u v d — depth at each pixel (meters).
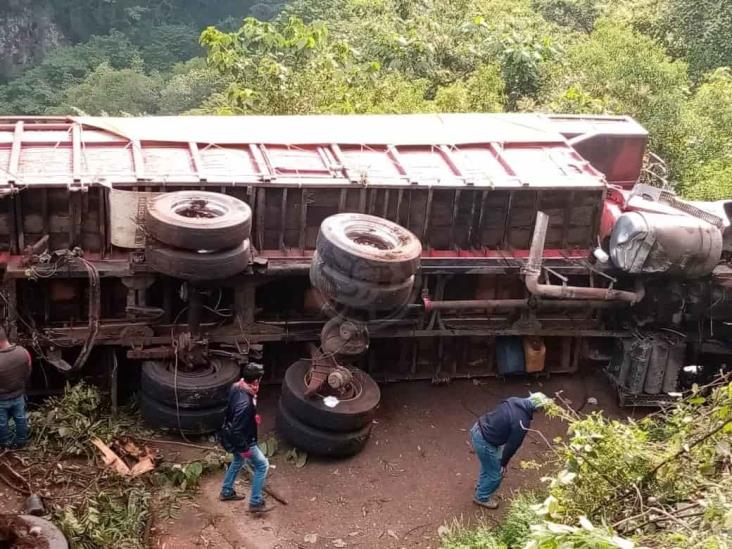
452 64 18.80
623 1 23.27
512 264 9.17
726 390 6.43
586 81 16.88
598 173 9.61
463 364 9.85
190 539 7.07
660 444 6.66
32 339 8.07
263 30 16.77
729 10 20.48
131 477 7.55
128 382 8.85
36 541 6.27
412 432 8.90
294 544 7.17
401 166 9.26
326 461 8.30
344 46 16.91
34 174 8.07
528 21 19.95
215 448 8.19
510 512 7.40
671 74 16.62
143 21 45.12
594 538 4.59
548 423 9.31
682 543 5.08
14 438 7.73
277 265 8.60
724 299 9.34
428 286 9.21
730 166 14.51
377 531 7.45
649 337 9.46
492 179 9.17
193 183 8.38
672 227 8.82
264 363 9.30
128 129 9.22
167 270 7.82
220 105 17.53
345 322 8.32
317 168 9.03
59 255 7.93
